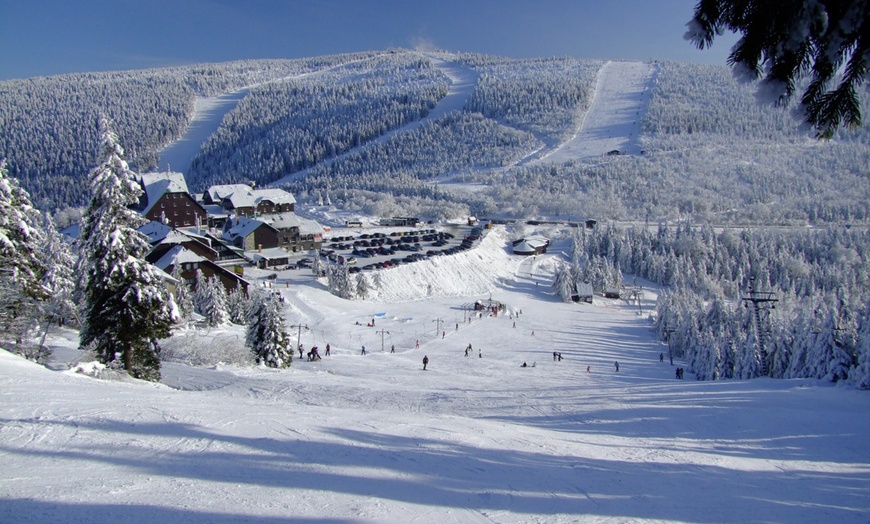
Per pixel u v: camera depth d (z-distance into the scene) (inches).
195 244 2935.5
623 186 7780.5
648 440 755.4
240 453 466.0
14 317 1206.9
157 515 323.0
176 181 4453.7
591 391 1316.4
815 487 523.8
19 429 496.7
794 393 1162.0
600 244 5324.8
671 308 3134.8
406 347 2600.9
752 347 2074.3
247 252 3993.6
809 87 186.2
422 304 3590.1
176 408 622.8
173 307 1284.4
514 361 2402.8
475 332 3009.4
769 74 186.2
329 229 5565.9
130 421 544.7
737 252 4990.2
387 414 755.4
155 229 3105.3
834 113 183.3
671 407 1039.0
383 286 3695.9
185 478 395.2
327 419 645.9
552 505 409.7
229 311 2581.2
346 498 375.6
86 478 383.9
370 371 1892.2
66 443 464.4
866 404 1018.7
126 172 1198.9
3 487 360.2
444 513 368.5
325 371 1809.8
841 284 4293.8
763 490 502.3
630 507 421.1
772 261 4790.8
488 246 5187.0
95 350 1230.9
